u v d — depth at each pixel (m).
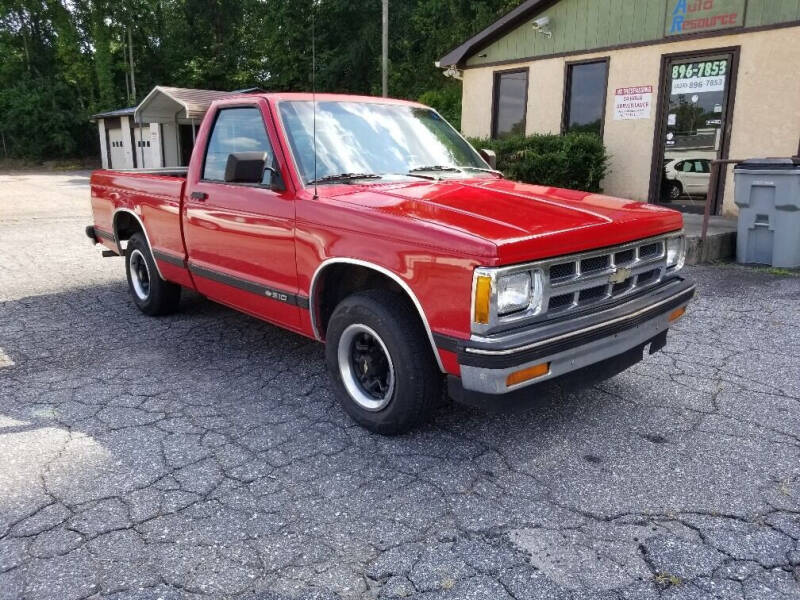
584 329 3.21
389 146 4.50
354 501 3.07
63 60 41.59
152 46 42.09
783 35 9.30
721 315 6.04
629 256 3.63
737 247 8.22
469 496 3.11
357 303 3.59
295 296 4.04
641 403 4.18
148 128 27.72
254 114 4.42
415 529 2.85
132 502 3.05
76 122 40.09
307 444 3.63
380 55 31.58
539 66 12.43
